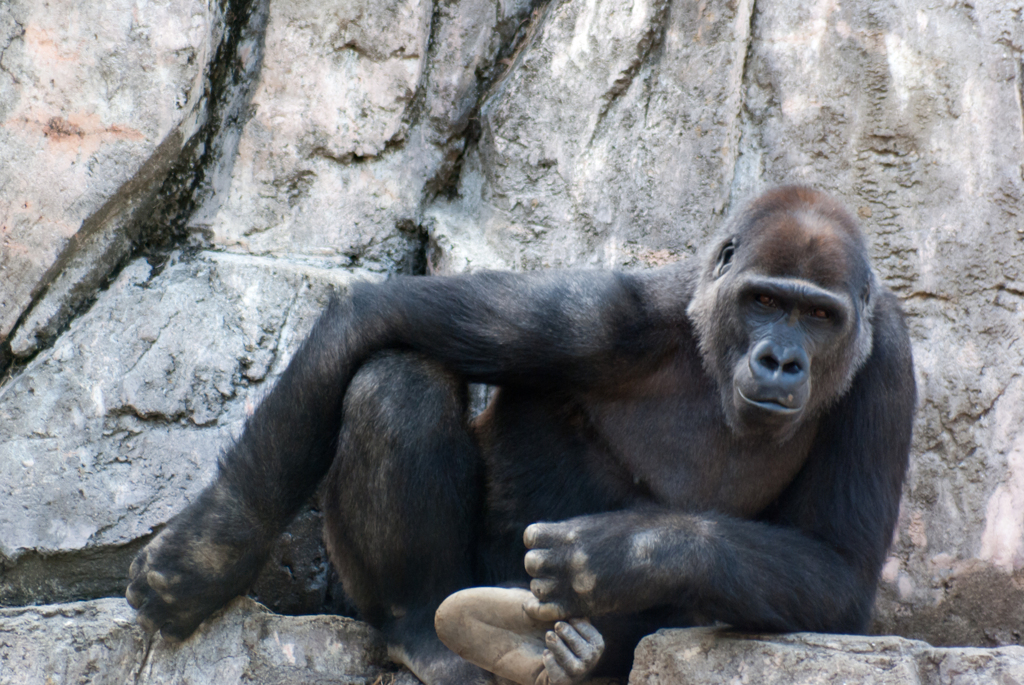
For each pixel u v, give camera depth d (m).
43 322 10.59
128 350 10.34
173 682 8.30
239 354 10.41
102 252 10.80
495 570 8.88
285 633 8.62
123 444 10.05
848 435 8.20
